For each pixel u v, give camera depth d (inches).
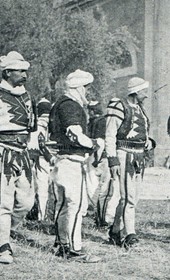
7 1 970.7
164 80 1062.4
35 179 331.9
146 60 1077.1
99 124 333.1
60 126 221.0
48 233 285.7
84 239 273.4
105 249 246.5
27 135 225.3
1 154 218.5
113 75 1115.3
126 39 1104.8
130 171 246.7
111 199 313.4
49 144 225.8
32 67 981.2
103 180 320.8
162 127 1051.9
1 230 216.5
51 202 353.1
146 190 572.4
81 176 222.7
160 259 225.3
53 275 194.9
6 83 221.8
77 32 1056.8
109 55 1096.2
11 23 969.5
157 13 1066.7
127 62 1114.1
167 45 1064.8
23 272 199.8
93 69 1063.6
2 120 217.9
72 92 223.1
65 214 223.6
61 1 1081.4
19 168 221.5
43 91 1000.2
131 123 246.4
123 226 253.8
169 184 656.4
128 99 254.4
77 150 220.7
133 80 254.1
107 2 1167.0
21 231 289.4
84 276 194.2
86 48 1056.8
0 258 213.0
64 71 1040.8
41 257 222.8
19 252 235.0
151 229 305.9
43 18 996.6
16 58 221.0
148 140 260.8
